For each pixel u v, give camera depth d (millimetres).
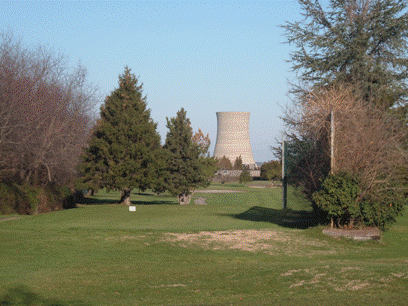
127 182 34812
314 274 9969
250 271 10773
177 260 12992
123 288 9586
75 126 34250
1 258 12727
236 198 55375
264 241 15852
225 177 104875
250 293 8945
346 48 28094
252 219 22203
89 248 14383
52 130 31266
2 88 28547
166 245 15000
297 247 15219
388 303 7266
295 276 9930
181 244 15188
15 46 30828
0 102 28094
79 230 17391
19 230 17547
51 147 30703
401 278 9141
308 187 22406
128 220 21641
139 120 36188
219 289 9344
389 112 26703
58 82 33719
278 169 96250
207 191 71750
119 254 13672
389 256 13914
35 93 30469
